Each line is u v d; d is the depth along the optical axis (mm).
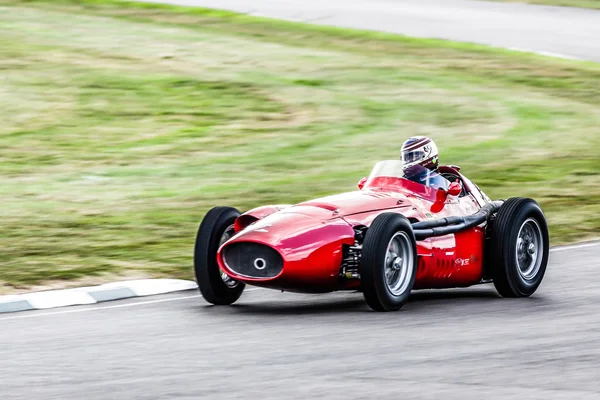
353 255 30938
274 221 31328
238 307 32531
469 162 68312
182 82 89812
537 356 24297
